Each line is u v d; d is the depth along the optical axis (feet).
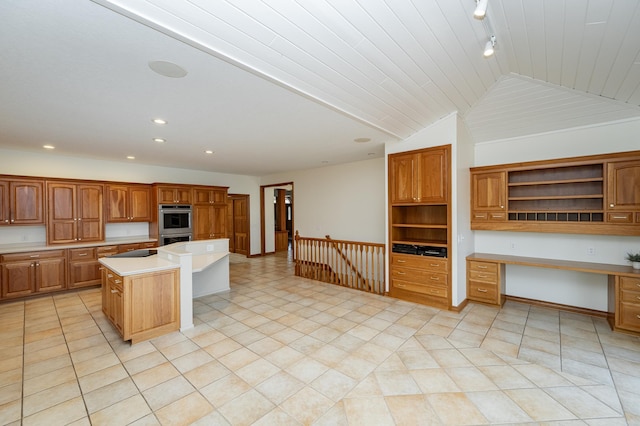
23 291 14.17
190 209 20.84
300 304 13.69
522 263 11.89
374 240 19.90
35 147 14.74
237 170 24.00
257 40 6.16
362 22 6.13
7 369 7.99
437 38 7.12
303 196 24.70
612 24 6.32
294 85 8.00
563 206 12.14
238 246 30.14
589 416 6.12
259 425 5.90
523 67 9.52
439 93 10.04
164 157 17.81
